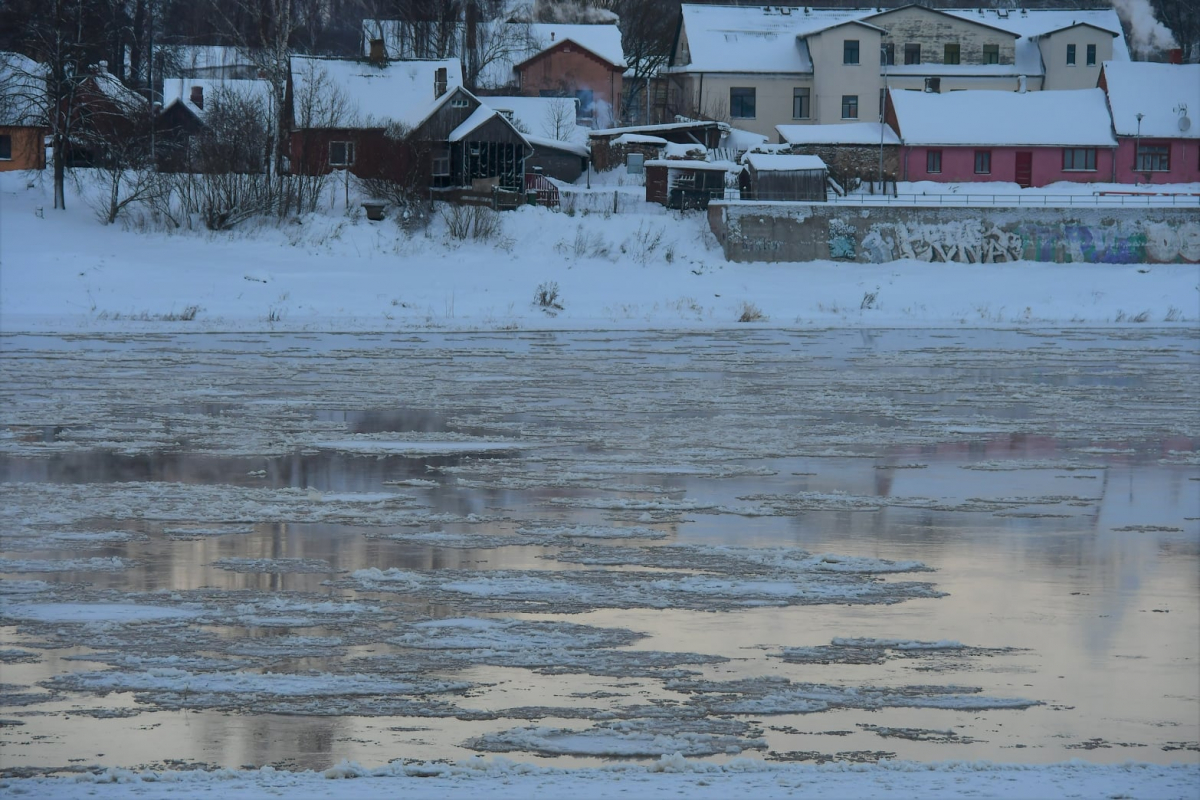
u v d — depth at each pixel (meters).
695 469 64.25
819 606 39.72
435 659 34.12
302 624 37.22
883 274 196.38
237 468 63.38
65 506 53.88
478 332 147.38
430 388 96.31
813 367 113.69
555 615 38.50
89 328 143.62
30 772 26.09
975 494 58.34
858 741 28.48
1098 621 38.34
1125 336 150.00
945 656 34.88
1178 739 28.84
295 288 172.88
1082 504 56.19
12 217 193.00
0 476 60.78
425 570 43.75
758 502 56.06
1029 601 40.50
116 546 47.03
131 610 38.47
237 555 45.75
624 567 44.47
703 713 30.25
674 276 191.38
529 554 46.28
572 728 29.11
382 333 144.75
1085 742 28.64
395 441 72.00
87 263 174.75
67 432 74.19
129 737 28.19
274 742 27.95
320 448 69.50
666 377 104.88
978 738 28.80
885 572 44.16
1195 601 40.66
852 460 67.31
